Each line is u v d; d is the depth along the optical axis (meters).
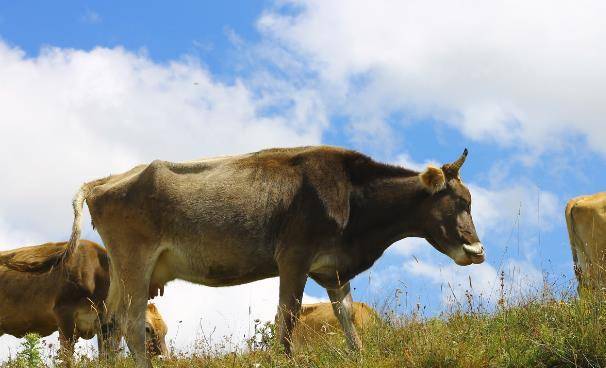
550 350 8.58
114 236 10.55
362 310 13.42
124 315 10.42
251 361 9.61
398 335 9.64
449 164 10.97
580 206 11.87
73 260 14.20
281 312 9.94
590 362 8.31
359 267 10.69
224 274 10.47
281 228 10.32
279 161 10.61
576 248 12.01
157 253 10.43
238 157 10.76
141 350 10.21
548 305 9.84
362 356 9.23
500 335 9.20
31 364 10.58
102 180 11.04
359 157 10.83
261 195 10.38
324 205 10.31
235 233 10.31
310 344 10.79
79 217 10.71
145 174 10.54
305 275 10.17
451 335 9.38
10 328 14.71
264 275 10.55
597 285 10.06
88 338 14.41
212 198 10.38
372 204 10.76
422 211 10.89
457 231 10.84
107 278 14.37
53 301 14.27
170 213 10.38
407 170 11.01
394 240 10.98
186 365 10.45
